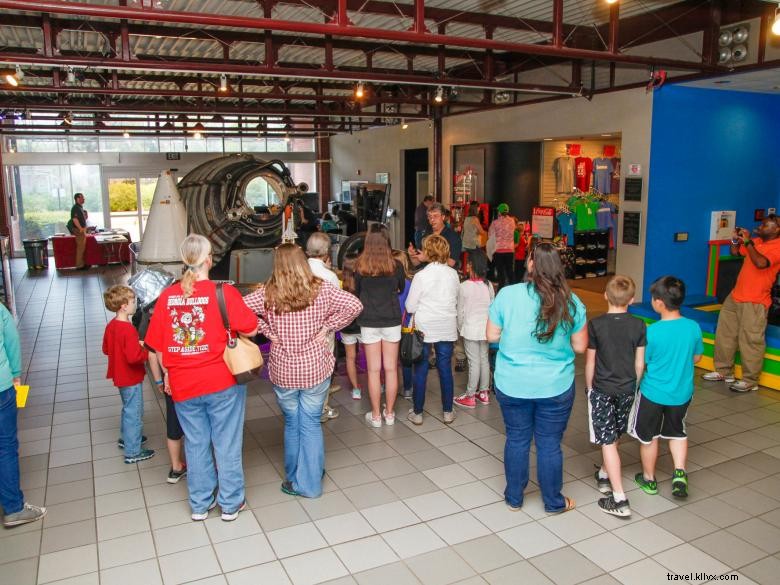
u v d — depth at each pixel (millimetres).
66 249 13523
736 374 5676
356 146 17125
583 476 3867
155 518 3410
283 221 7500
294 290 3254
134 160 16781
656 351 3434
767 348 5418
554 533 3244
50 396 5508
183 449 4137
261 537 3219
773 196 9289
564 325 3064
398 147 14938
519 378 3158
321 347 3424
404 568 2963
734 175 8883
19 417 4977
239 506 3408
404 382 5246
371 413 4680
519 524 3332
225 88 9195
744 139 8859
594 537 3207
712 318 6113
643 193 8359
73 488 3756
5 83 9086
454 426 4648
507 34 8297
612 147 12141
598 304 9164
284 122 15898
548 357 3139
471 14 7355
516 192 11438
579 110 9453
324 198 19062
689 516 3400
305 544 3158
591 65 9070
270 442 4387
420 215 10367
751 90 8586
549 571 2932
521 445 3346
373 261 4238
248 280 7605
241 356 3145
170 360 3145
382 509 3490
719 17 7148
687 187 8531
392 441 4387
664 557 3033
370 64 8938
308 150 19672
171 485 3793
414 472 3926
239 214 7555
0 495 3271
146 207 17312
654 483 3639
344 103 13961
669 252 8539
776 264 5137
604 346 3320
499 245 9266
